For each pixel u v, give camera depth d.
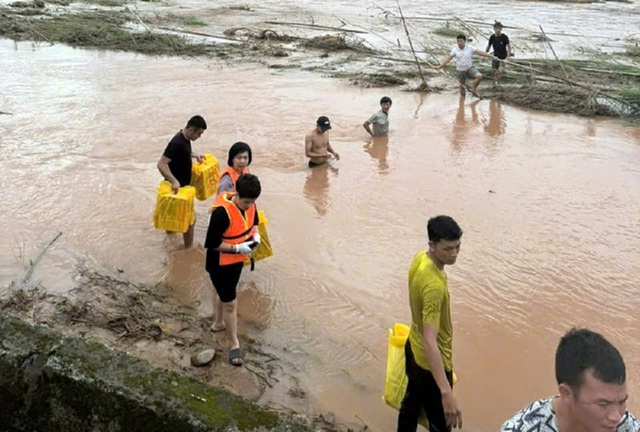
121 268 7.27
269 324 6.34
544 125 13.70
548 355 6.04
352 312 6.62
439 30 25.11
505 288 7.14
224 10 30.52
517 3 34.72
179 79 16.78
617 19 29.56
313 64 19.34
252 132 12.49
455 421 4.03
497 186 10.09
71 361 3.32
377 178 10.30
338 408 5.23
